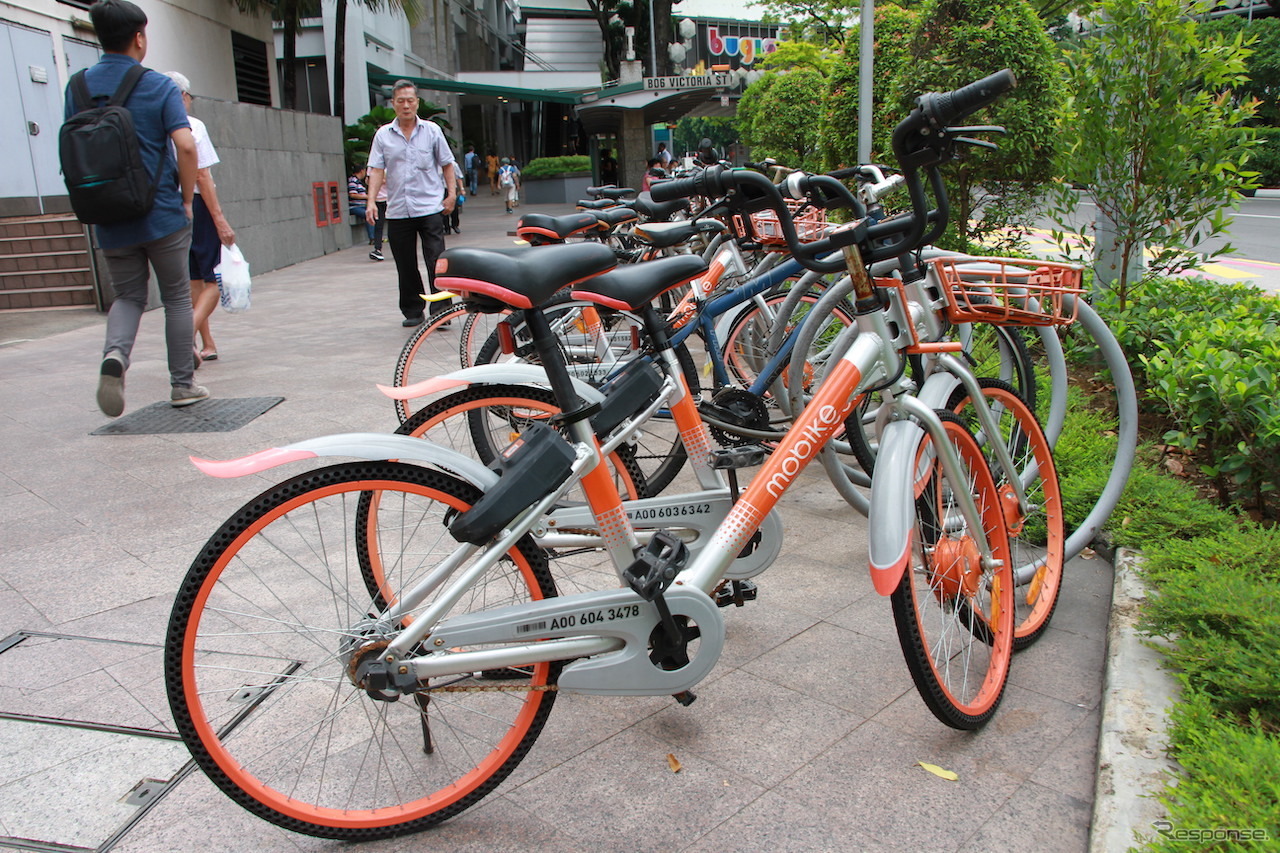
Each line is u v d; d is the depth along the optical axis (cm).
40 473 439
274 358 697
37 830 208
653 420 290
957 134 203
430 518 253
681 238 343
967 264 285
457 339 500
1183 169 477
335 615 298
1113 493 325
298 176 1459
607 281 264
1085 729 240
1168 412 438
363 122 2222
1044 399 445
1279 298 518
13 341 783
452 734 243
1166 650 248
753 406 351
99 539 363
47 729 244
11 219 1050
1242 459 343
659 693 218
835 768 227
